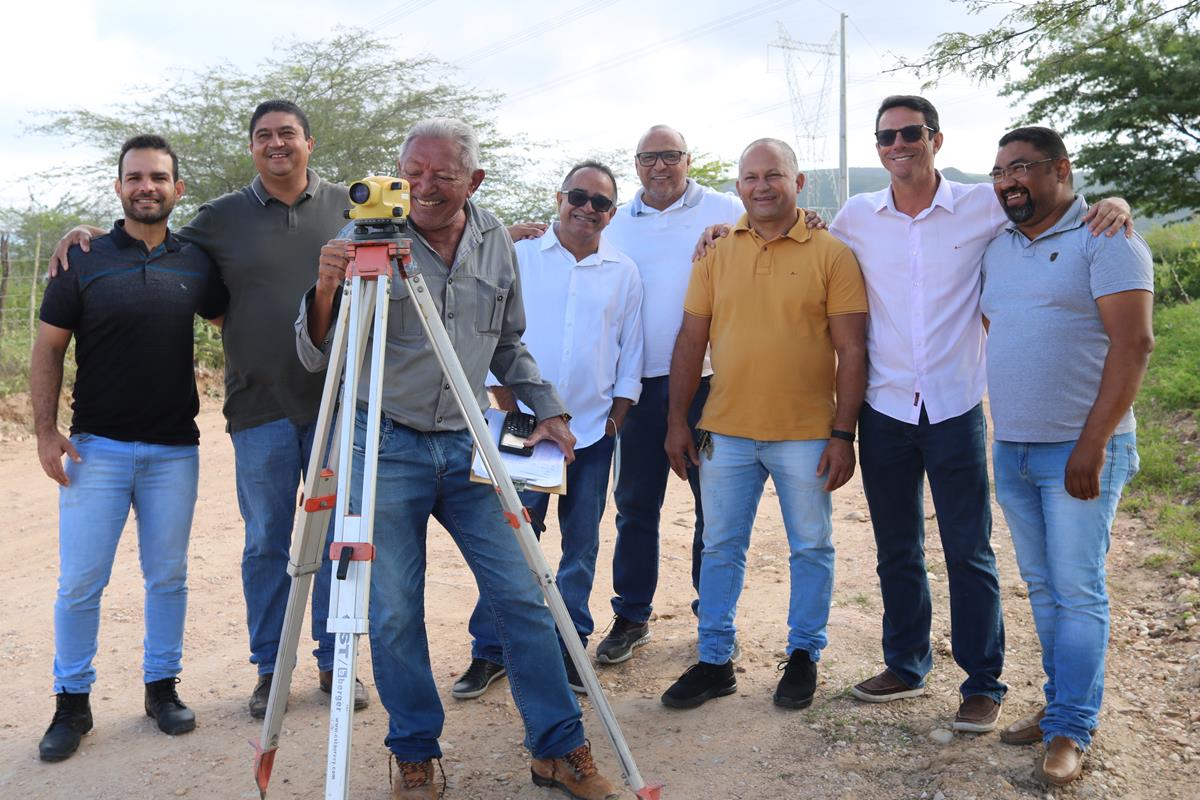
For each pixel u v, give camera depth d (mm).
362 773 3617
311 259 4023
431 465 3332
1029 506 3539
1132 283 3219
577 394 4266
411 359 3266
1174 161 16734
